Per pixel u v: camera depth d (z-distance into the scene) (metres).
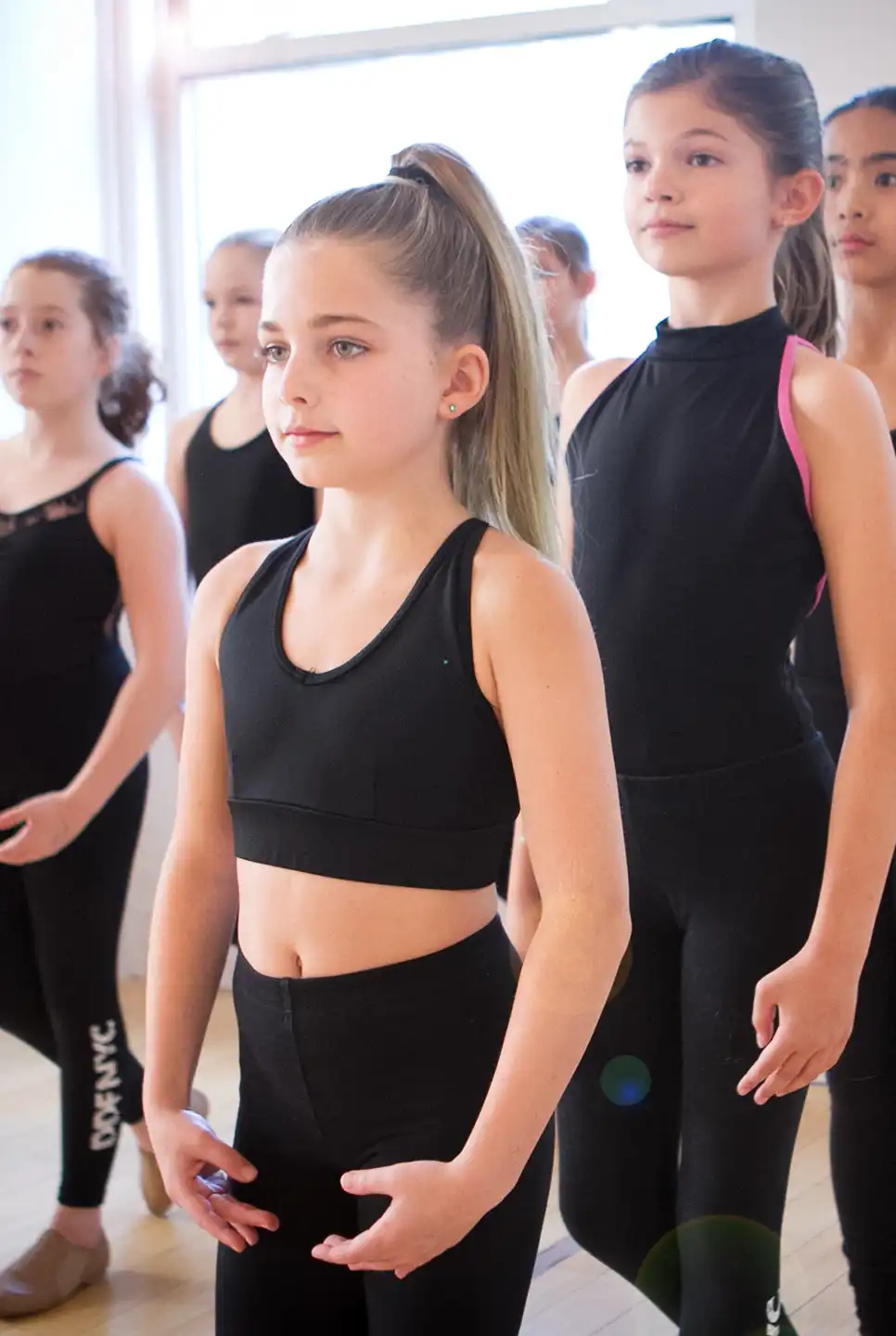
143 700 2.20
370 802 1.17
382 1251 1.06
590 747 1.13
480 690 1.16
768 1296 1.56
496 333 1.26
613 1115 1.66
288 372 1.15
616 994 1.66
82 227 3.88
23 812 2.11
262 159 3.96
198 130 4.02
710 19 3.47
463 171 1.26
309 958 1.20
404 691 1.16
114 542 2.28
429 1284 1.18
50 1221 2.46
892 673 1.49
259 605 1.26
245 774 1.23
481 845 1.19
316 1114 1.21
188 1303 2.25
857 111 2.11
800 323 1.86
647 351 1.74
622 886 1.13
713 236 1.60
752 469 1.58
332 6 3.87
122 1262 2.38
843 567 1.52
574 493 1.73
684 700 1.60
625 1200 1.66
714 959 1.58
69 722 2.29
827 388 1.56
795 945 1.57
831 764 1.66
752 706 1.59
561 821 1.12
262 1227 1.21
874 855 1.47
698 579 1.60
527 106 3.64
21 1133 2.89
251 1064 1.26
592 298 3.57
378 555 1.21
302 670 1.21
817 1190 2.53
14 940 2.29
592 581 1.68
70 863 2.25
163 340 4.07
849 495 1.52
